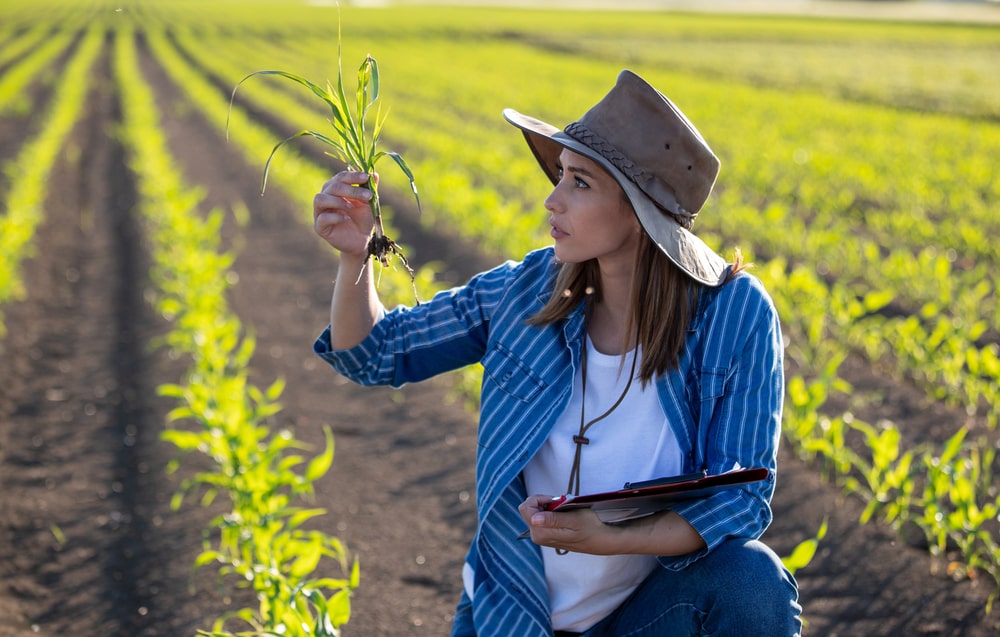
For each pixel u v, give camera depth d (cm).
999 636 342
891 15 9719
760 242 1065
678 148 196
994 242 1045
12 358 637
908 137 1952
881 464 412
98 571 383
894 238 1126
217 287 734
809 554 284
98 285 838
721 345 201
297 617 277
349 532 421
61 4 7406
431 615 354
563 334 210
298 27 5881
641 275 200
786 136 1891
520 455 205
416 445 522
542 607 206
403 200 1283
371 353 219
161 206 1055
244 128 1855
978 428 558
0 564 383
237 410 398
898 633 344
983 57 5006
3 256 768
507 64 3872
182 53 4041
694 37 5841
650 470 204
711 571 192
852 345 711
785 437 527
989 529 429
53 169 1430
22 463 481
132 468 481
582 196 200
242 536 347
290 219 1165
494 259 973
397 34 5522
